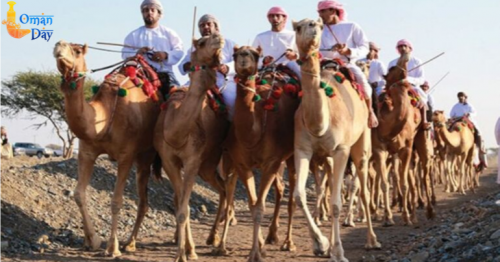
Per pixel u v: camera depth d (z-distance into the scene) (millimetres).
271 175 9891
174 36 12016
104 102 10094
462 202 19844
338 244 9477
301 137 9336
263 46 11531
